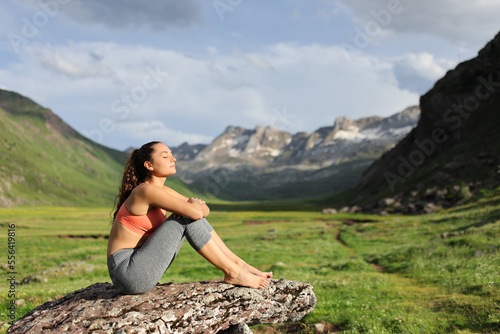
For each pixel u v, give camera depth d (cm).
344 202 12719
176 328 439
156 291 483
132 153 500
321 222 6675
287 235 4319
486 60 9931
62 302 492
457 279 1138
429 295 975
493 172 6619
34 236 4222
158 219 482
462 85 10100
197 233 473
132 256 459
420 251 1889
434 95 10400
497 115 8669
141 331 406
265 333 703
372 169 14050
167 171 485
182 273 1953
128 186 490
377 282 1272
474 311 713
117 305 439
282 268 1998
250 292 498
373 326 689
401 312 775
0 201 16762
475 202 4738
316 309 870
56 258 2694
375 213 7531
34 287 1331
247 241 3994
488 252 1484
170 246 458
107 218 7462
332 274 1683
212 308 470
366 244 3262
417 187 8000
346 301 953
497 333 565
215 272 1947
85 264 2122
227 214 9888
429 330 637
